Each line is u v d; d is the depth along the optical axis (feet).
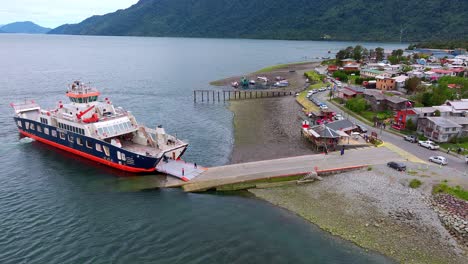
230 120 291.79
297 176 166.81
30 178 175.22
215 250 118.52
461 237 120.37
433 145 198.70
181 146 188.75
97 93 213.05
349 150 198.70
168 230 130.41
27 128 229.66
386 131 235.81
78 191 161.58
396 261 111.75
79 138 194.70
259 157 201.46
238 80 504.02
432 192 146.10
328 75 518.78
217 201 151.64
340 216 136.56
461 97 304.71
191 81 504.84
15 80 491.31
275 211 143.23
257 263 112.06
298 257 114.73
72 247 120.37
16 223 134.51
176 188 162.50
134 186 164.35
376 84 392.68
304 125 236.84
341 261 112.37
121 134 194.18
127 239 124.98
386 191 150.20
